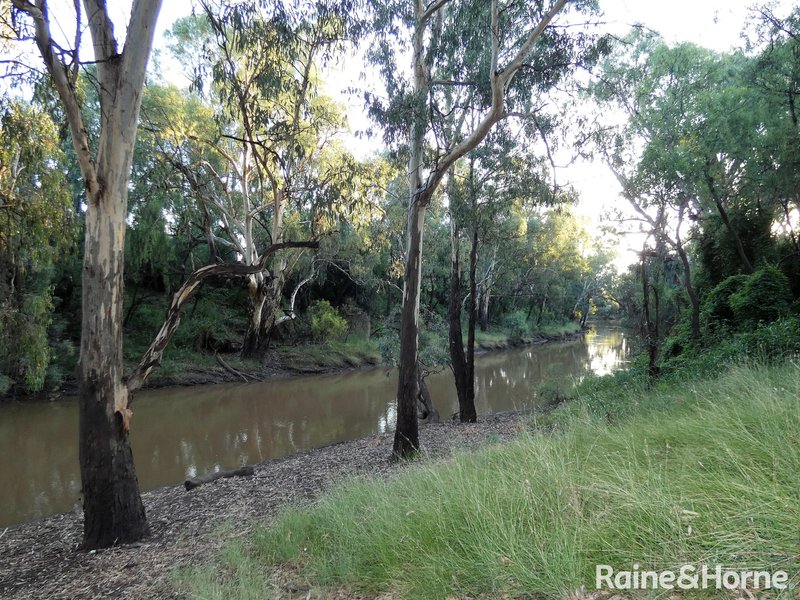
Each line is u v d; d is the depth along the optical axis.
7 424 17.53
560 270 45.22
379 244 22.94
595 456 4.66
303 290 39.62
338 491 6.46
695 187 12.50
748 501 2.83
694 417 5.30
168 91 20.41
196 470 12.68
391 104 10.38
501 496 4.08
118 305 6.85
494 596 3.02
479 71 10.98
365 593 3.67
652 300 21.77
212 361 28.89
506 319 52.25
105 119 6.60
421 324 18.09
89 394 6.72
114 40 6.75
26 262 15.94
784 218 16.61
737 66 15.67
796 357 7.87
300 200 14.16
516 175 13.15
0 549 7.59
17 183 11.98
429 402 17.11
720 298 15.05
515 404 20.05
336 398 23.30
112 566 5.94
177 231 27.36
